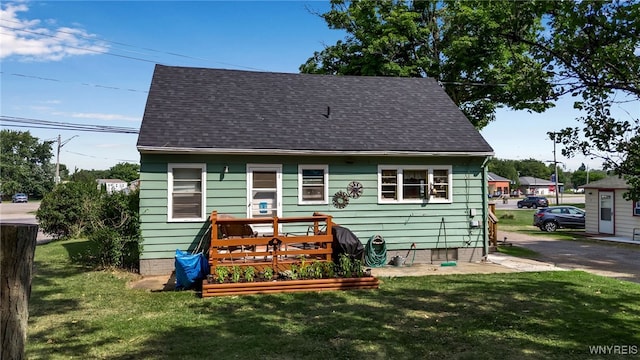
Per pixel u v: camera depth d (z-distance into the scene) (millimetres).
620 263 13273
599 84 3824
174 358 5180
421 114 13719
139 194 10922
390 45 20547
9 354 2293
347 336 5953
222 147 10703
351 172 11969
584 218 25156
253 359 5152
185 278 8734
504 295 8320
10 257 2320
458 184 12617
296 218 9359
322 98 13711
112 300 7934
